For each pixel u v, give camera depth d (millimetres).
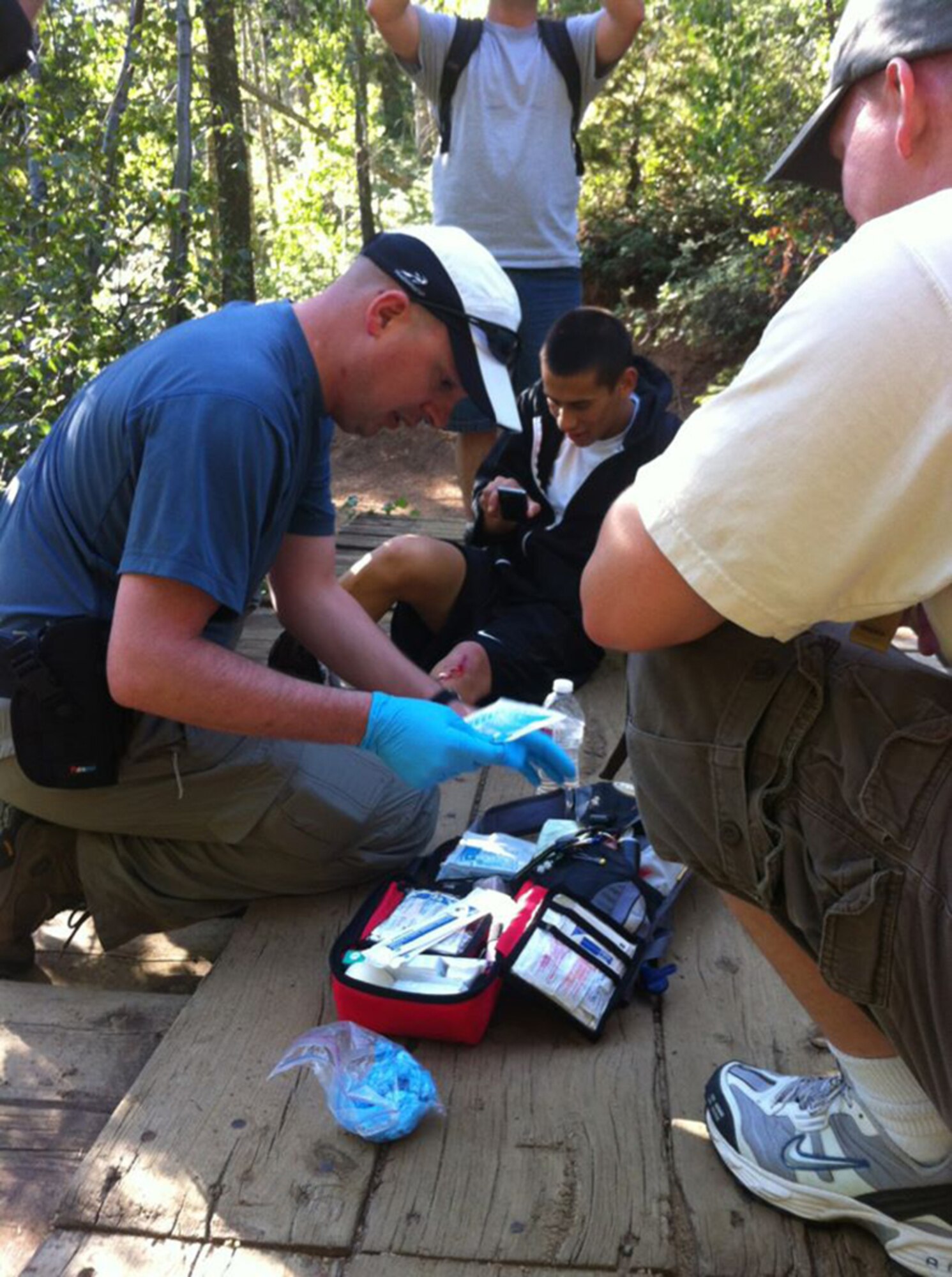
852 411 1203
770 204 8219
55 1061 2088
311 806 2379
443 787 3033
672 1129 1856
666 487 1317
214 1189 1735
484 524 3604
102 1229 1675
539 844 2414
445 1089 1938
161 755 2260
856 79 1381
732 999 2166
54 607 2178
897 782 1366
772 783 1470
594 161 11734
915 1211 1584
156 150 6008
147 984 2596
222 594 1941
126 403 2037
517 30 4461
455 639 3535
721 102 8430
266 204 12750
